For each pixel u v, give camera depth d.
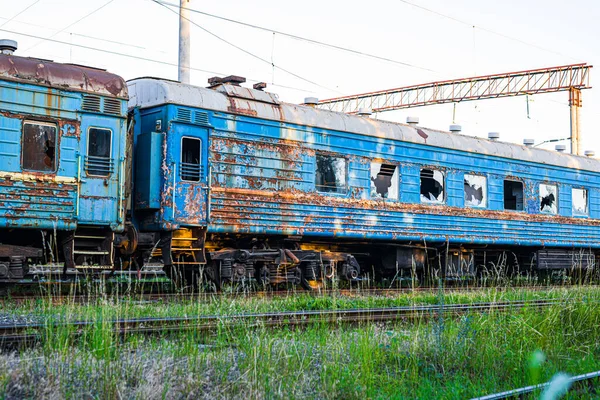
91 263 11.78
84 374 5.71
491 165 19.11
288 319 9.06
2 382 5.31
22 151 10.99
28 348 6.34
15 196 10.88
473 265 18.94
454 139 18.33
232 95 13.88
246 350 6.67
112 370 5.73
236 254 13.54
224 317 8.08
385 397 6.06
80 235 11.84
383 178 16.48
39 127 11.24
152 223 12.84
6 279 11.05
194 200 13.03
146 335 7.48
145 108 13.27
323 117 15.38
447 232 17.72
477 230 18.48
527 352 7.56
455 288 16.69
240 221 13.63
